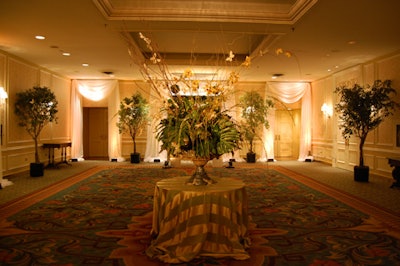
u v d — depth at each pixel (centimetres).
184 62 884
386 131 808
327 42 697
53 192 634
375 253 338
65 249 346
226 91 348
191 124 339
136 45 752
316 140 1234
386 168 812
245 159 1232
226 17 569
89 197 594
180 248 315
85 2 489
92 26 601
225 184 359
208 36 725
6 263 310
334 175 877
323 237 386
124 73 1103
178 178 394
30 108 824
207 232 316
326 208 523
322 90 1177
